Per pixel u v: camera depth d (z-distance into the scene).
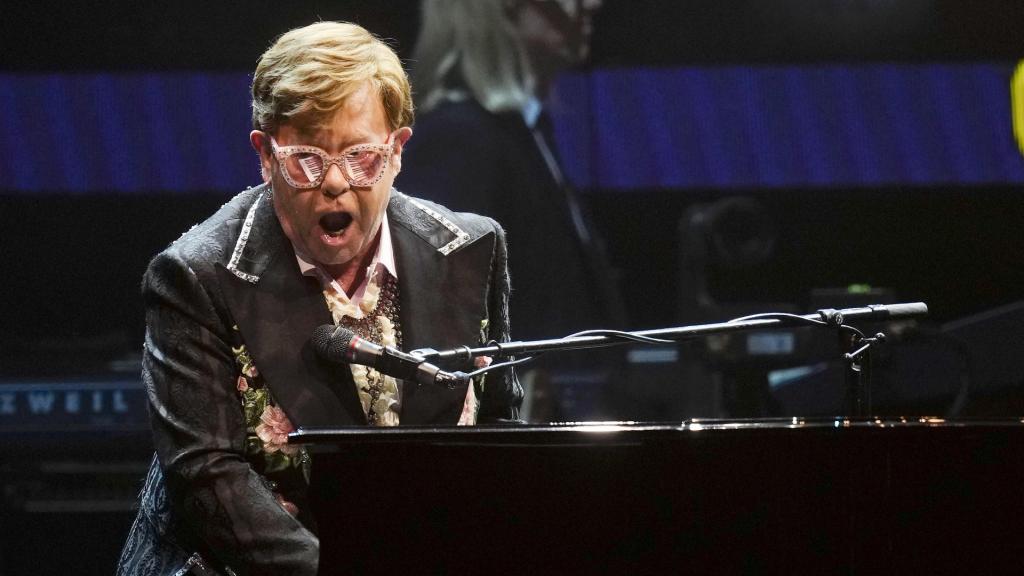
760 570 6.34
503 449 6.39
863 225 21.88
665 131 21.48
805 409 15.68
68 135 21.47
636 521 6.35
